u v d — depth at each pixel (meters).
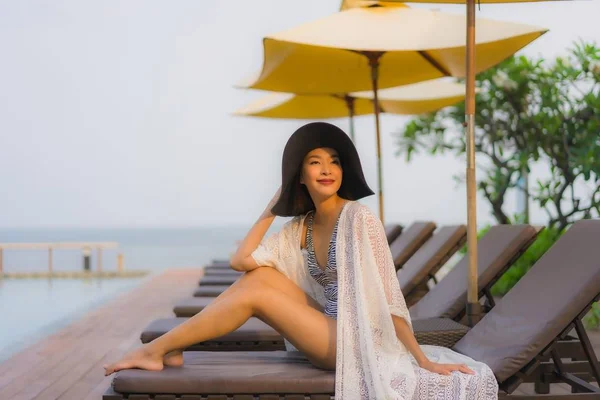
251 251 3.12
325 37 4.98
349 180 3.04
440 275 11.35
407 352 2.79
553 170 7.55
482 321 3.23
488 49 4.95
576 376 3.41
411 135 9.06
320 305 3.10
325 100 8.21
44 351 5.17
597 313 6.11
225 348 3.58
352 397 2.59
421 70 6.00
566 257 3.15
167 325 3.74
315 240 3.06
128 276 15.83
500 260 4.11
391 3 5.38
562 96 7.43
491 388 2.65
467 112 3.76
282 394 2.60
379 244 2.78
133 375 2.59
